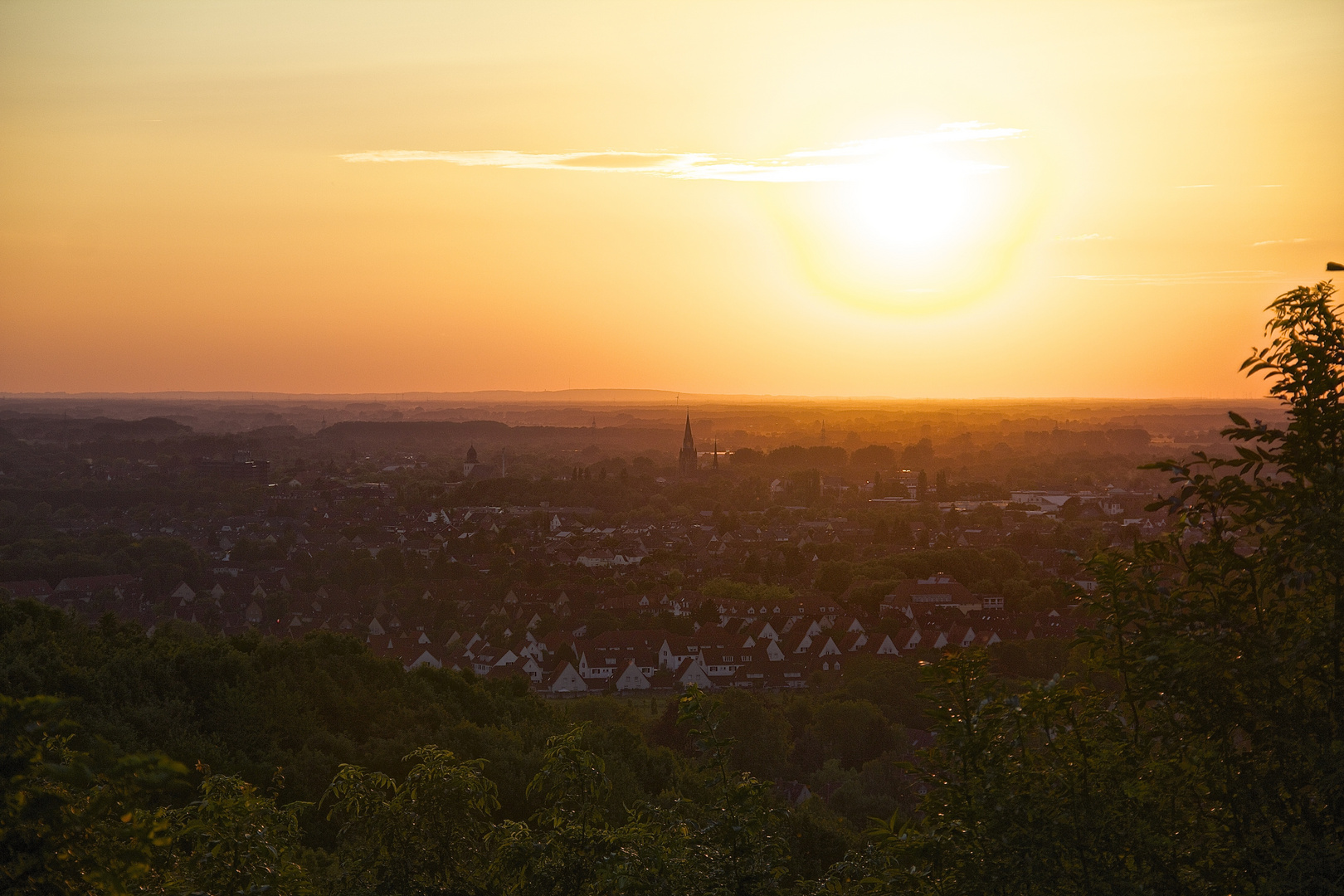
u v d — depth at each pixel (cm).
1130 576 1389
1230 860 1209
